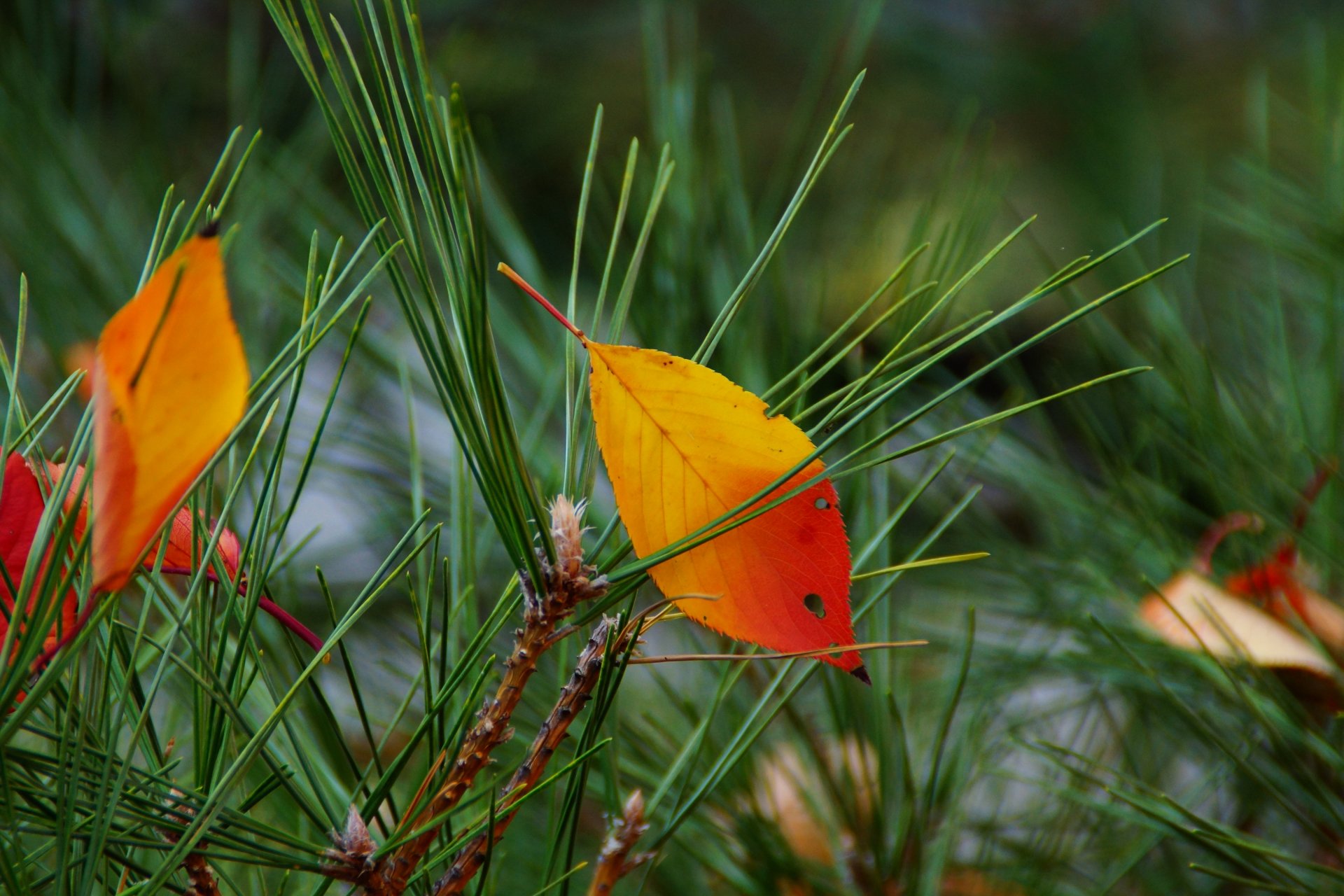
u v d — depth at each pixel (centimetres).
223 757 89
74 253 132
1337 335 116
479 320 83
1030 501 127
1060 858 104
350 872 85
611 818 94
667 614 90
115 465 79
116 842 85
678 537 86
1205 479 107
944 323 101
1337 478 102
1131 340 125
